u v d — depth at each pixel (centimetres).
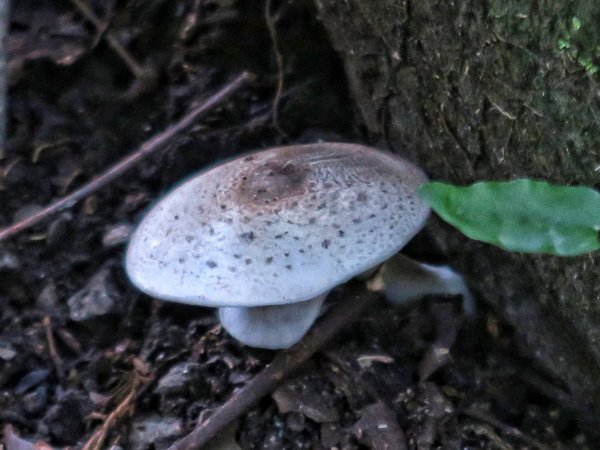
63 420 50
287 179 45
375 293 49
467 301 51
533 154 45
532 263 47
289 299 43
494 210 39
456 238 50
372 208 45
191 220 45
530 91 44
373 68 52
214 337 51
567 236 39
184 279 44
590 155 43
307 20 55
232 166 47
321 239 44
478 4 44
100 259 55
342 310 49
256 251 44
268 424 49
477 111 46
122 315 53
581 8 41
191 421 49
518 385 49
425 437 48
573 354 48
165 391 50
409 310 51
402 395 49
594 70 41
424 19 47
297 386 49
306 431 48
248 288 43
